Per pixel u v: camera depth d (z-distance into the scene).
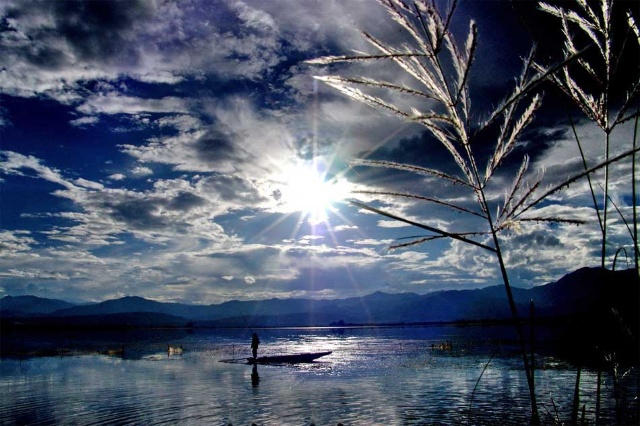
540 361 27.42
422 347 49.03
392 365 29.70
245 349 51.34
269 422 12.84
